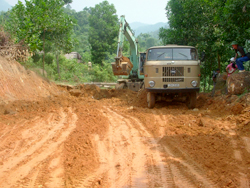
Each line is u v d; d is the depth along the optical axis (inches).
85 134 263.7
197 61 409.7
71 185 153.3
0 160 195.6
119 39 587.8
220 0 480.7
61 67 1135.6
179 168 177.8
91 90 624.4
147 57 425.4
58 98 501.7
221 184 150.5
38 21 662.5
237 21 427.5
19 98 426.9
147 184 155.8
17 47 510.0
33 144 233.0
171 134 260.2
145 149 221.6
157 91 399.9
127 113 383.9
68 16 805.9
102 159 199.3
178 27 635.5
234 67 411.8
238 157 190.9
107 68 1577.3
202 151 206.7
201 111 375.9
